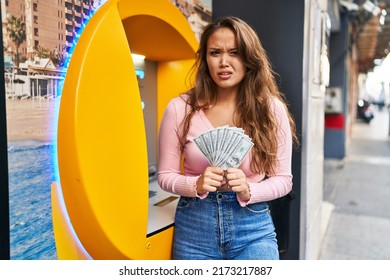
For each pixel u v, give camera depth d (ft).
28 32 3.56
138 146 4.36
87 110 3.80
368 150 30.01
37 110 3.69
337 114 25.04
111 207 4.07
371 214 13.20
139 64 6.22
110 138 4.04
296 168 7.06
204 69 4.56
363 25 27.37
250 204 4.33
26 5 3.53
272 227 4.58
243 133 4.00
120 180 4.16
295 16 6.78
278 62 6.96
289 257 7.30
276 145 4.43
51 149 3.87
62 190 3.98
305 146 7.06
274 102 4.51
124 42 4.20
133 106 4.28
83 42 3.88
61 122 3.81
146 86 6.42
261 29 7.04
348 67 26.99
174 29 5.42
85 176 3.78
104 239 4.07
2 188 3.40
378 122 69.46
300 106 6.89
